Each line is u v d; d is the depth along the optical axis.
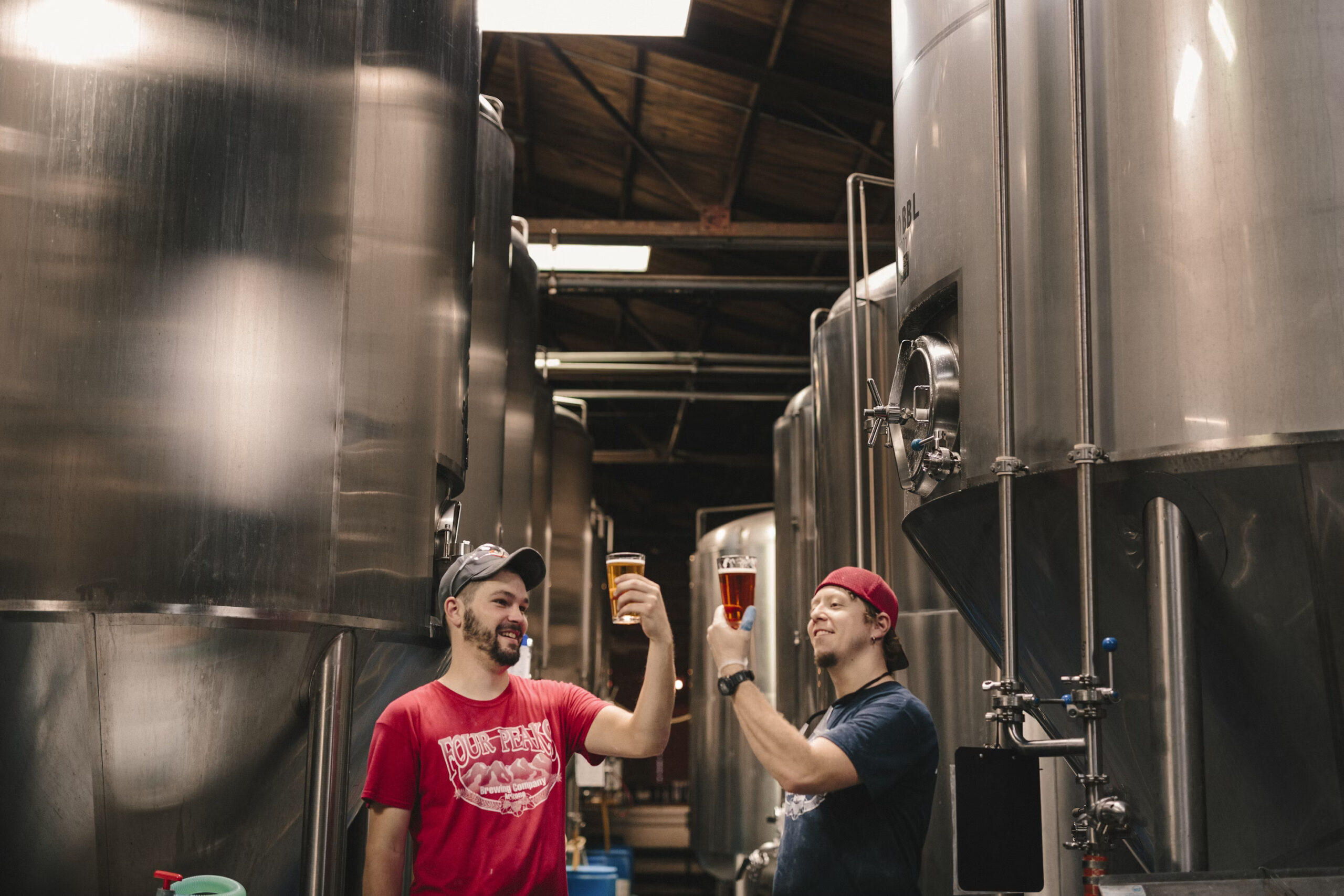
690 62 9.49
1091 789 2.74
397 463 3.35
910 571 5.57
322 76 3.23
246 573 2.92
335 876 3.02
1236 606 2.76
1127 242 2.85
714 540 12.21
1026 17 3.16
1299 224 2.66
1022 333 3.05
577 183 12.66
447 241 3.68
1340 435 2.55
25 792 2.93
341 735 3.07
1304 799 2.83
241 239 3.02
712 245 10.66
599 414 16.84
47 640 2.77
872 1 8.49
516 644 2.71
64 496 2.78
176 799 3.00
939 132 3.46
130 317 2.87
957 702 5.30
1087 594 2.76
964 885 2.81
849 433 6.12
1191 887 2.33
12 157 2.86
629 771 21.02
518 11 6.86
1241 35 2.77
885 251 10.64
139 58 2.96
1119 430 2.80
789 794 2.75
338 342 3.18
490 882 2.51
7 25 2.90
